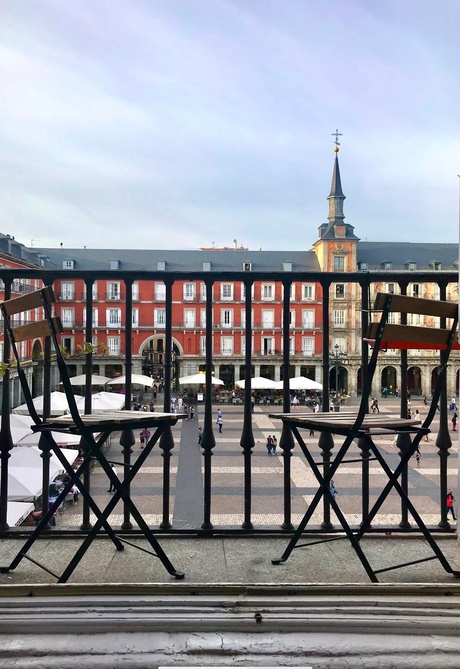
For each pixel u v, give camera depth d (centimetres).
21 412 2447
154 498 1738
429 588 246
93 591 245
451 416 3625
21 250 4819
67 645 221
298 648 221
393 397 5159
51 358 325
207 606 238
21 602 238
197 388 5334
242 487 1923
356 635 228
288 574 270
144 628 229
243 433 331
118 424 268
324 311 341
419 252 6181
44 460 322
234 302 5438
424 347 277
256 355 5347
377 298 254
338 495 1769
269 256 5881
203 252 5975
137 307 5378
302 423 287
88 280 334
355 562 285
